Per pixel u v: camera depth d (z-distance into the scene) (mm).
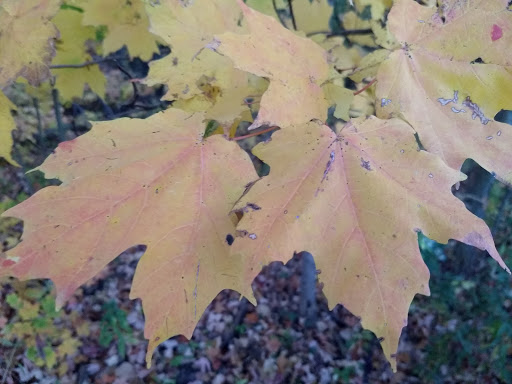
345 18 388
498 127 211
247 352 1038
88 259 180
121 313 1027
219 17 247
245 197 187
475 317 968
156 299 183
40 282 888
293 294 1169
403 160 198
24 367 849
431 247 1068
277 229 183
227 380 991
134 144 208
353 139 201
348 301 180
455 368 936
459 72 214
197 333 1063
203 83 239
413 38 219
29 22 230
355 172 196
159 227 193
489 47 210
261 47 191
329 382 996
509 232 1012
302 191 190
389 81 216
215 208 198
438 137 212
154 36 354
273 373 1007
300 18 336
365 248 186
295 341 1059
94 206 188
